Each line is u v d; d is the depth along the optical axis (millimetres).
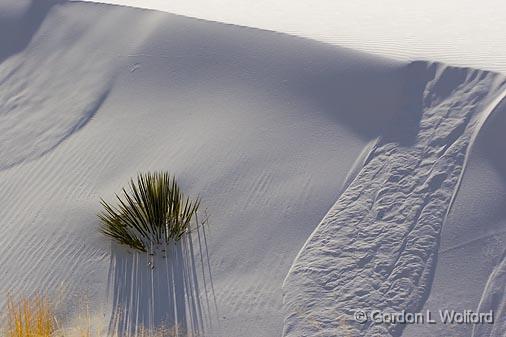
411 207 11672
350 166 12445
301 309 10719
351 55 14156
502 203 11586
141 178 12023
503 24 18438
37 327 10617
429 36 16844
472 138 12328
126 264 11531
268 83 13961
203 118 13578
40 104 14492
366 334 10352
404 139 12625
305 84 13828
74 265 11594
